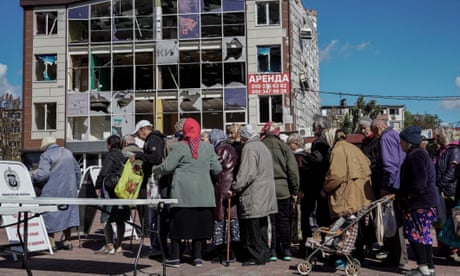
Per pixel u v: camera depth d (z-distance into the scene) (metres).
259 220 7.30
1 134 62.47
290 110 30.92
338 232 6.38
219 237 7.48
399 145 6.67
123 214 8.47
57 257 8.17
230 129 8.22
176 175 7.02
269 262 7.48
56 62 33.03
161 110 32.03
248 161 7.09
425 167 6.29
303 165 7.71
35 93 32.84
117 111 32.47
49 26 33.41
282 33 31.41
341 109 83.75
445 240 7.28
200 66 32.06
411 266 7.08
